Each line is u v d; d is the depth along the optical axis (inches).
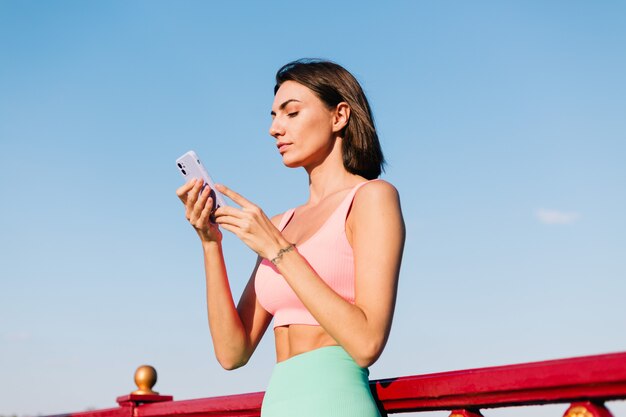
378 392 89.8
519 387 74.5
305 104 97.6
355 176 98.7
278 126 98.7
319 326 87.6
